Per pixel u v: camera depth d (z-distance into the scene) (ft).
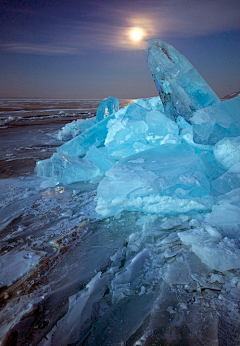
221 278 4.40
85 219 7.29
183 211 6.79
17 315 4.18
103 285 4.68
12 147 19.03
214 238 5.24
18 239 6.42
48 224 7.13
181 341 3.46
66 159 10.76
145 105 15.21
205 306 3.96
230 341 3.38
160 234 6.11
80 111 71.10
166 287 4.44
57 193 9.48
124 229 6.64
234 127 7.89
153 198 6.87
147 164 8.00
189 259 5.04
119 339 3.64
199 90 9.80
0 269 5.30
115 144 10.98
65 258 5.61
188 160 7.97
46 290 4.70
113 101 18.48
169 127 10.07
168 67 9.87
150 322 3.80
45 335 3.81
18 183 10.77
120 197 7.02
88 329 3.84
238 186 7.21
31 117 46.24
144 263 5.14
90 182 10.60
